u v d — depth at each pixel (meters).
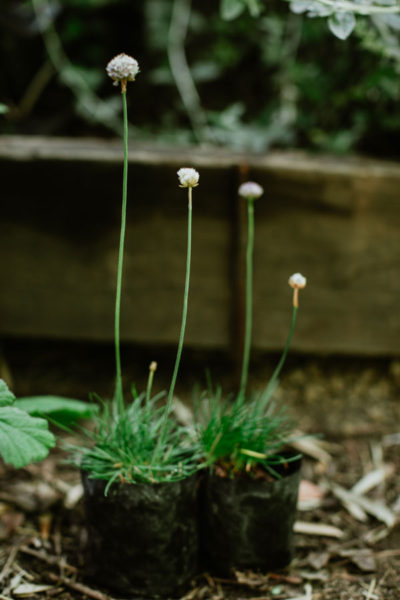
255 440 1.03
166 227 1.28
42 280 1.31
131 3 1.80
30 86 1.77
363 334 1.32
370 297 1.31
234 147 1.55
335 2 1.05
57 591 1.02
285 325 1.32
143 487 0.98
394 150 1.47
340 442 1.28
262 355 1.43
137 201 1.27
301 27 1.54
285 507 1.02
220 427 1.02
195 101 1.66
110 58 1.83
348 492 1.18
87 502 1.00
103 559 1.01
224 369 1.41
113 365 1.41
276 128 1.56
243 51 1.74
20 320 1.32
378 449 1.26
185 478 1.00
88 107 1.62
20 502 1.15
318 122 1.56
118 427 1.01
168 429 1.03
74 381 1.38
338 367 1.41
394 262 1.29
